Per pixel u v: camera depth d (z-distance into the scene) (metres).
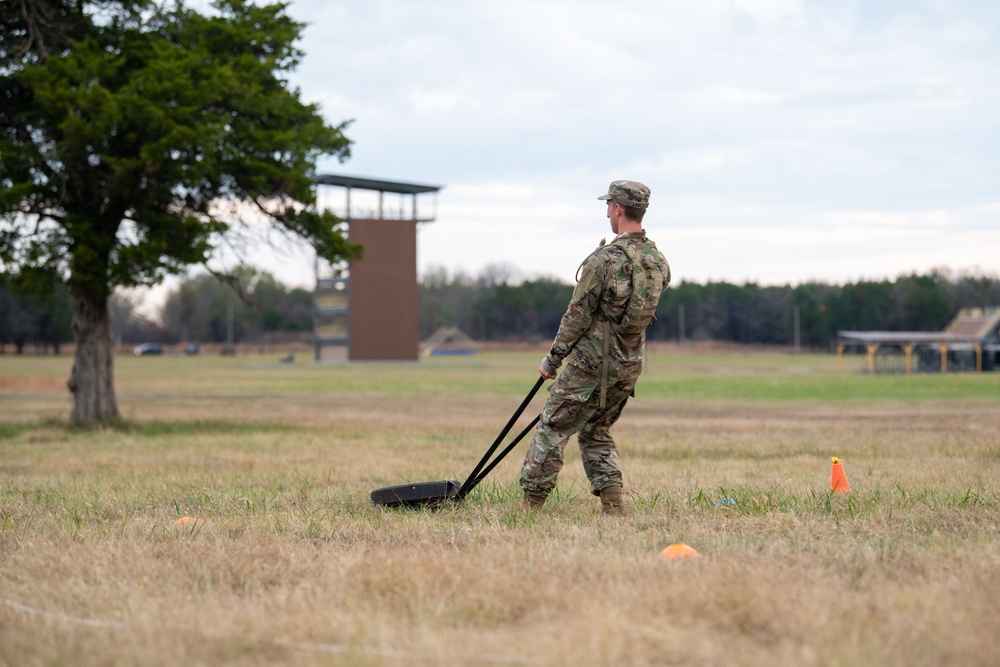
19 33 50.59
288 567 12.56
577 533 14.91
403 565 12.02
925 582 11.05
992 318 190.50
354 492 21.95
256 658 8.77
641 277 16.17
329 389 114.06
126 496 22.23
